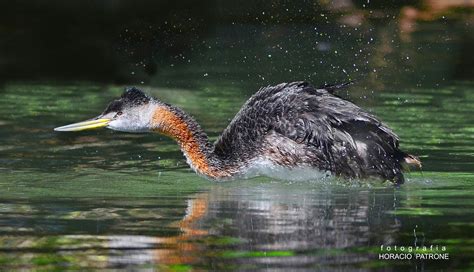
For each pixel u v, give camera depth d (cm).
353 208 1155
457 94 1967
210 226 1064
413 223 1078
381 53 2417
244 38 2619
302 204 1177
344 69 2231
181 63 2373
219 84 2097
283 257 945
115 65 2364
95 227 1059
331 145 1291
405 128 1639
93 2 2731
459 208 1151
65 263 927
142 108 1393
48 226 1064
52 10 2714
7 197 1208
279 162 1317
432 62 2312
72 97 1967
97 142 1583
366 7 2814
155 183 1316
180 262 929
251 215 1117
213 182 1337
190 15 2745
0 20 2655
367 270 909
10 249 974
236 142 1353
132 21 2694
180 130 1369
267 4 2773
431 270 918
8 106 1858
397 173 1283
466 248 983
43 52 2467
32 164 1412
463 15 2805
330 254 955
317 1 2777
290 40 2581
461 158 1438
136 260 936
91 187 1277
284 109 1326
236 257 943
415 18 2773
